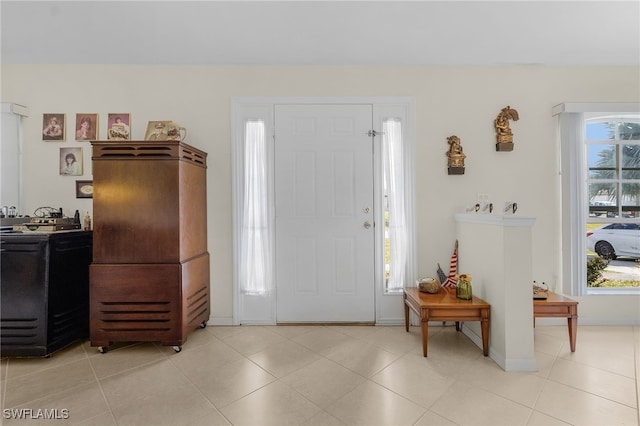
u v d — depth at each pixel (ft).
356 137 9.41
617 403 5.55
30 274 7.34
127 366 6.98
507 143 9.13
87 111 9.23
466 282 7.73
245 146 9.41
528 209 9.32
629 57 8.88
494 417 5.21
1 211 8.65
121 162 7.59
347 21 7.32
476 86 9.34
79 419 5.25
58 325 7.62
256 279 9.45
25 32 7.65
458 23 7.38
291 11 6.97
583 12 6.94
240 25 7.46
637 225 9.65
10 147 9.13
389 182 9.49
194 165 8.50
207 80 9.32
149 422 5.17
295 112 9.41
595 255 9.96
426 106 9.37
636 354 7.38
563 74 9.31
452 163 9.20
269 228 9.41
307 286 9.43
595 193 9.52
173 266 7.57
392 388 6.07
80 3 6.65
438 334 8.70
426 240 9.37
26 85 9.19
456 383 6.23
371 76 9.38
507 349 6.73
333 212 9.43
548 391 5.93
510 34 7.80
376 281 9.41
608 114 9.23
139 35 7.82
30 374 6.68
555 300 7.49
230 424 5.11
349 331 8.91
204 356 7.44
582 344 7.91
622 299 9.15
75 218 8.82
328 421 5.16
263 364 7.04
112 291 7.55
